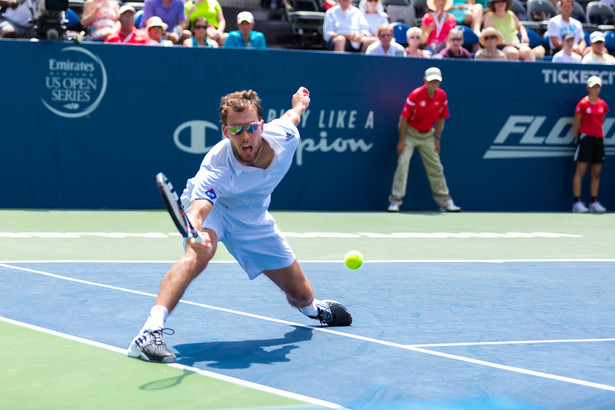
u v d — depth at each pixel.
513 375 4.56
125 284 7.27
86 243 10.06
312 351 5.05
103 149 13.50
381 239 11.27
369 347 5.18
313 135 14.37
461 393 4.17
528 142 15.48
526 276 8.39
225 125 4.77
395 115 14.77
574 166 15.79
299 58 14.16
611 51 18.59
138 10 17.19
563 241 11.55
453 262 9.32
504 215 14.71
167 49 13.62
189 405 3.84
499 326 5.93
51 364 4.56
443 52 15.79
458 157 15.13
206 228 5.03
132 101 13.55
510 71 15.25
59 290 6.89
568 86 15.60
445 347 5.22
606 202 16.02
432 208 15.15
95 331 5.42
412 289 7.43
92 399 3.92
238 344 5.19
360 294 7.12
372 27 16.56
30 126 13.20
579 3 20.73
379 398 4.04
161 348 4.68
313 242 10.78
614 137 15.92
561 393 4.21
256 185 5.03
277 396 4.03
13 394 3.97
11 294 6.65
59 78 13.24
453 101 15.01
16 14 14.32
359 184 14.70
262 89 14.04
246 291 7.11
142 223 12.11
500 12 17.05
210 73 13.81
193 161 13.88
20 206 13.28
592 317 6.35
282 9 18.05
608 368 4.78
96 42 13.56
